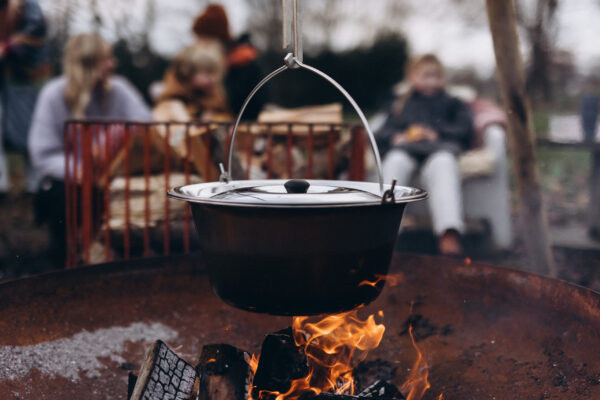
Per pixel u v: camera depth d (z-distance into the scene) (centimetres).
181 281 165
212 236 94
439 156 290
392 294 166
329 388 129
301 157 256
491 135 306
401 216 101
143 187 222
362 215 90
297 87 1132
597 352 119
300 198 91
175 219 223
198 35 328
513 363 133
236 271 93
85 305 149
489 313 149
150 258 162
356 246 91
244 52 341
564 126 429
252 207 85
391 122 333
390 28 1118
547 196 473
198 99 290
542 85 1024
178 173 229
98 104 290
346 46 1145
